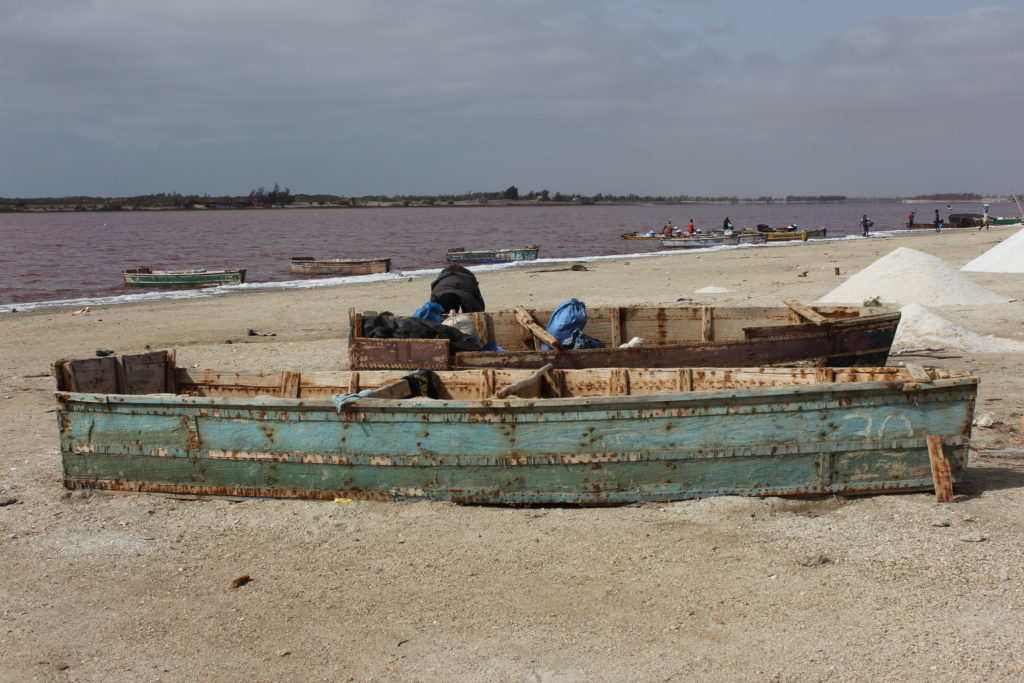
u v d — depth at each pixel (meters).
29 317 22.84
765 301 20.94
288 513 7.06
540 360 10.91
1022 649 4.66
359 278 35.94
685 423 6.80
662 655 4.80
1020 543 5.93
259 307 24.38
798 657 4.70
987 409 10.00
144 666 4.91
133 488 7.64
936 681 4.41
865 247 47.28
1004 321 16.45
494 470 6.98
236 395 8.80
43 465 8.80
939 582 5.46
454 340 11.60
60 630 5.37
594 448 6.86
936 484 6.71
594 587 5.64
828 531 6.27
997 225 70.25
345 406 7.02
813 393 6.69
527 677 4.65
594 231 96.94
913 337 14.62
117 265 48.06
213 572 6.11
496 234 89.75
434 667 4.79
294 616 5.45
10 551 6.54
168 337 18.70
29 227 126.38
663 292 25.14
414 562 6.11
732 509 6.69
